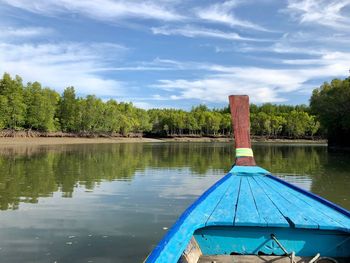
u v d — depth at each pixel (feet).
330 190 54.70
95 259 25.85
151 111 481.05
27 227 33.42
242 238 15.76
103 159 109.81
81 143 243.60
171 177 69.00
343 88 179.73
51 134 285.23
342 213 17.70
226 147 215.51
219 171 80.02
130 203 44.19
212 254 15.85
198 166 91.81
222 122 451.12
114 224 34.53
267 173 29.76
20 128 238.27
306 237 15.48
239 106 40.75
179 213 39.22
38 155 118.42
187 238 13.74
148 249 27.94
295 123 426.92
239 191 22.82
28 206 42.14
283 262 15.05
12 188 54.03
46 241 29.55
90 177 67.51
